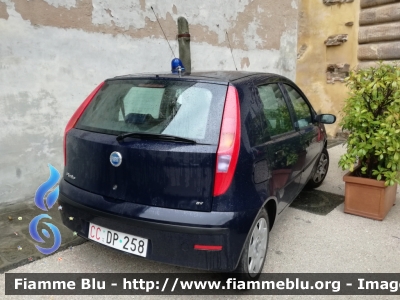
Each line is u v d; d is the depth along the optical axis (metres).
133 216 2.39
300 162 3.56
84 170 2.71
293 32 7.95
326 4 7.61
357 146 3.80
